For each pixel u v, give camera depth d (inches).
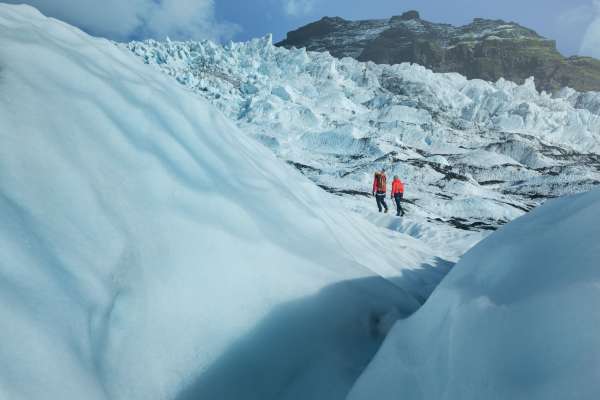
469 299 37.5
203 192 59.2
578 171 911.0
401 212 418.3
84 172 48.4
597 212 36.9
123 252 45.3
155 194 53.9
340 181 763.4
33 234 38.8
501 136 1323.8
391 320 64.0
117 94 62.5
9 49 54.2
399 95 1707.7
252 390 45.5
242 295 51.7
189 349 44.3
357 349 55.9
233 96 1390.3
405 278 100.2
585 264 30.6
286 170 113.5
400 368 40.2
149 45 1576.0
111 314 40.6
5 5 67.4
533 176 911.7
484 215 519.8
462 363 31.8
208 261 51.6
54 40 64.6
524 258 37.7
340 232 97.4
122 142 56.2
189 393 41.6
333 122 1328.7
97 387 33.4
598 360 23.0
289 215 73.0
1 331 30.1
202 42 1697.8
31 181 42.9
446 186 764.0
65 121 51.6
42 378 29.7
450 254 226.4
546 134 1445.6
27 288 34.4
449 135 1328.7
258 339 49.4
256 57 1786.4
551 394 23.4
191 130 69.9
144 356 40.6
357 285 67.0
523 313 30.2
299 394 47.1
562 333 26.3
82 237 42.9
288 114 1264.8
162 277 47.1
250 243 57.6
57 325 34.2
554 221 41.9
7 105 47.1
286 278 57.7
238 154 78.9
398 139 1209.4
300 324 54.0
